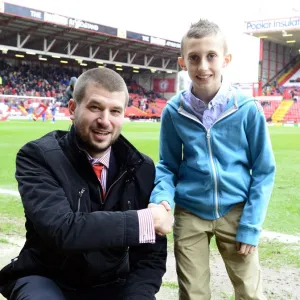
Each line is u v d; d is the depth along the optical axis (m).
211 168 2.40
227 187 2.41
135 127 32.38
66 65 57.62
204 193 2.45
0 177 8.38
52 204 1.97
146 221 1.97
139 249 2.28
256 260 2.53
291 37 54.72
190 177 2.51
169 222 2.09
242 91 2.53
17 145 14.89
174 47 55.25
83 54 55.91
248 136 2.44
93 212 1.98
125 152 2.19
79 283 2.14
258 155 2.44
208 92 2.43
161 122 2.65
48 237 1.95
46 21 42.50
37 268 2.13
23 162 2.10
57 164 2.06
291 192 7.07
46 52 48.44
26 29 45.50
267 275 3.44
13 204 6.00
